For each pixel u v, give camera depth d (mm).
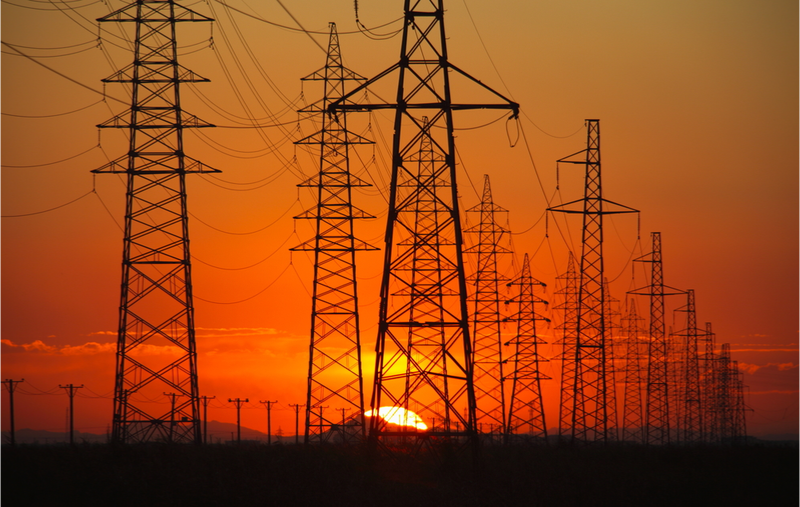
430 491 102812
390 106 118062
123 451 113438
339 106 118562
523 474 114938
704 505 108188
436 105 117312
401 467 119562
